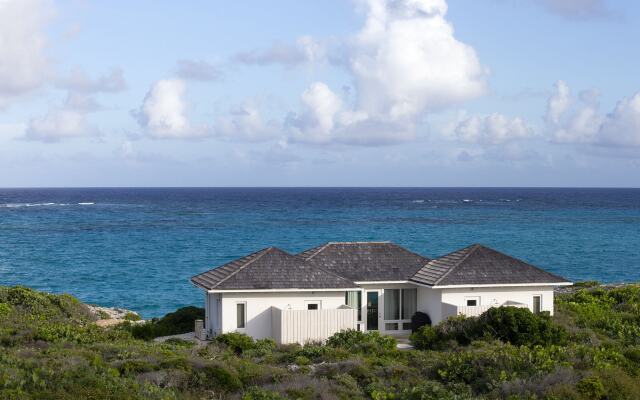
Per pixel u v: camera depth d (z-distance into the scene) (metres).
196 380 22.91
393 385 23.50
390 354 28.69
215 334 36.34
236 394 22.33
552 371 23.20
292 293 36.31
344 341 31.81
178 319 41.69
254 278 36.09
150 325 39.72
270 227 154.50
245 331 35.72
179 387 22.58
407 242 122.88
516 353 25.70
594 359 24.70
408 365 26.66
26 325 37.22
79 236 130.75
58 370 22.41
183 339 36.97
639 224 168.88
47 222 170.25
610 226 162.12
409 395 22.09
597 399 21.39
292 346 32.31
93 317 47.41
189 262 93.81
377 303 39.00
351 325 34.91
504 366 24.48
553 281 38.47
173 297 68.00
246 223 167.75
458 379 24.14
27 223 166.38
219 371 23.31
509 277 38.06
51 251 105.69
